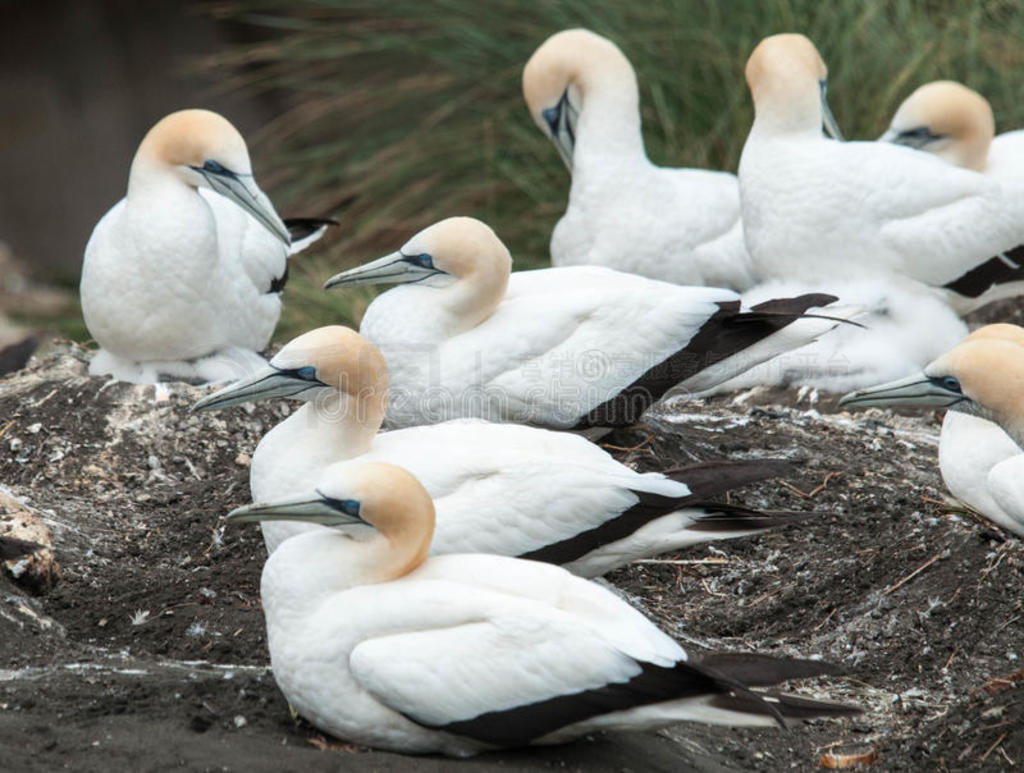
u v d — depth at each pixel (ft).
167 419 49.44
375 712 29.07
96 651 34.73
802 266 56.29
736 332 44.21
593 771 29.58
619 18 75.92
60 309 93.66
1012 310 64.08
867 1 73.00
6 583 36.42
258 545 41.11
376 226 78.84
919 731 34.22
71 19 107.24
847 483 45.91
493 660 28.32
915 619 39.34
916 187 55.01
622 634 28.78
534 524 34.81
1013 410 37.55
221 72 104.94
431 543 33.78
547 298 44.32
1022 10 72.95
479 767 28.91
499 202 78.07
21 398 50.03
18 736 28.73
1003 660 37.93
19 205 105.19
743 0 74.02
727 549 43.19
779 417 51.70
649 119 74.95
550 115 64.08
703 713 27.99
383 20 83.66
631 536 35.24
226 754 28.40
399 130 81.56
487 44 77.41
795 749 34.12
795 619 40.37
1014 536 41.37
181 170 50.49
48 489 45.68
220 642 35.73
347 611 29.22
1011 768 31.58
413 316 43.50
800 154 55.62
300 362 35.94
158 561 40.73
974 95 59.67
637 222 60.75
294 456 36.45
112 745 28.55
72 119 106.42
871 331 55.16
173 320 50.75
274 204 84.43
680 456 45.93
